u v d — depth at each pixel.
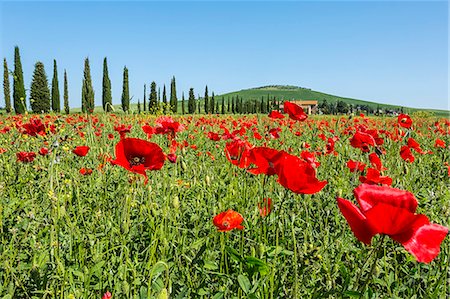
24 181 4.48
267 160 2.40
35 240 2.89
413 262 2.82
